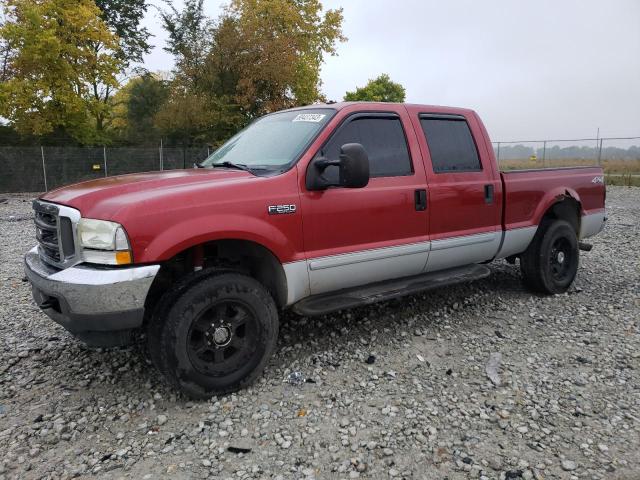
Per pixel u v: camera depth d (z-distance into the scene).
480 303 5.55
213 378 3.46
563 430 3.12
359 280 4.27
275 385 3.72
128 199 3.27
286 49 32.00
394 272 4.48
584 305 5.48
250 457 2.88
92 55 29.17
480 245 5.05
